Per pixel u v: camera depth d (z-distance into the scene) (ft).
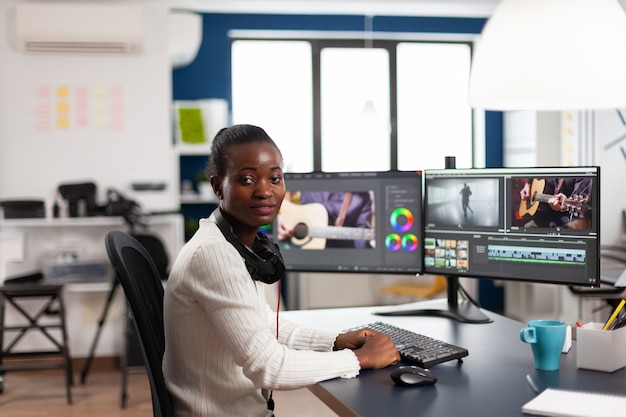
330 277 19.43
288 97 20.95
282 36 20.79
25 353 14.33
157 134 17.13
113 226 16.72
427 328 7.41
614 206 15.64
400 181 8.15
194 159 20.18
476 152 21.81
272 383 5.28
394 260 8.23
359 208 8.34
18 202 15.89
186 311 5.48
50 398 14.39
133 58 17.03
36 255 16.56
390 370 5.81
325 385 5.41
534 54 6.93
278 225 8.63
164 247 15.70
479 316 7.80
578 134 17.51
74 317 16.69
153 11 17.03
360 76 21.16
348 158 21.24
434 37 21.31
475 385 5.34
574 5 6.86
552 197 7.15
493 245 7.58
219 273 5.31
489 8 19.49
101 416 13.16
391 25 20.86
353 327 7.47
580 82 6.79
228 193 5.64
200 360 5.51
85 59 16.87
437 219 7.97
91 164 16.96
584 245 6.97
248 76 20.79
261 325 5.36
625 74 6.86
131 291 5.28
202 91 20.25
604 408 4.62
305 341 6.44
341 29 20.67
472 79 7.57
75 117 16.89
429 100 21.53
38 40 16.51
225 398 5.54
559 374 5.57
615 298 11.67
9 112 16.72
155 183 16.99
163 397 5.29
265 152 5.64
